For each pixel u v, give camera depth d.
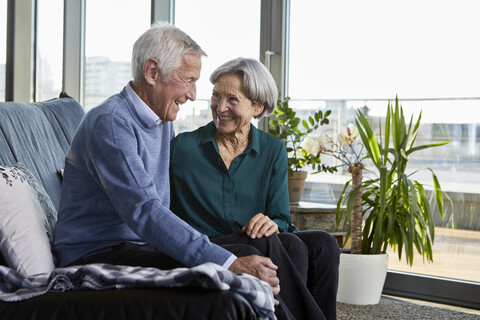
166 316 1.13
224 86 2.00
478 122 3.21
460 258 3.27
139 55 1.70
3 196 1.57
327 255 1.85
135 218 1.50
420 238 2.99
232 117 2.01
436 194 3.05
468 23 3.21
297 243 1.80
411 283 3.36
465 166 3.25
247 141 2.09
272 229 1.79
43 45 4.39
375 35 3.45
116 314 1.15
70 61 4.31
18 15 4.31
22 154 1.93
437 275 3.33
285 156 2.10
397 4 3.38
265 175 2.05
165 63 1.68
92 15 4.30
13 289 1.38
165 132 1.90
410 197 3.13
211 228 2.03
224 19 3.80
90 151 1.60
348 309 2.99
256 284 1.25
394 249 3.14
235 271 1.48
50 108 2.28
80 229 1.67
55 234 1.70
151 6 4.00
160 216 1.49
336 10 3.54
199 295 1.15
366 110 3.49
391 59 3.41
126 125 1.63
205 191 2.02
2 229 1.54
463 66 3.23
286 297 1.67
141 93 1.73
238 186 2.03
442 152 3.31
